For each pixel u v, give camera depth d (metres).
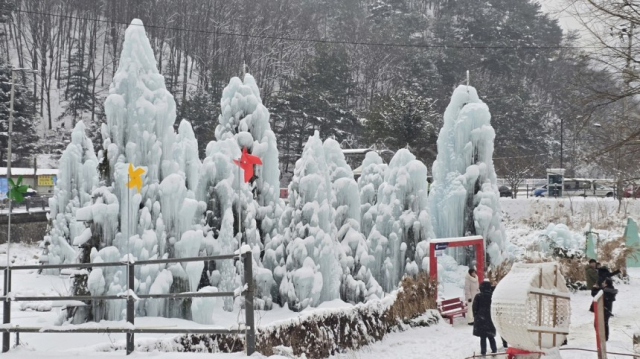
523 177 65.81
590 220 40.22
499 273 24.42
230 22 98.62
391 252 23.08
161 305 17.12
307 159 20.69
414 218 23.27
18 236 43.09
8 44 89.50
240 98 22.48
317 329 15.86
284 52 98.38
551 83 89.25
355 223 22.19
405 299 19.67
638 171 16.64
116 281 16.55
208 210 20.23
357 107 89.31
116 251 16.62
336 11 120.38
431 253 21.41
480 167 26.39
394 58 99.94
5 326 10.26
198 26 96.25
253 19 100.88
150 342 12.80
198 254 17.59
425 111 66.06
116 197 17.11
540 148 80.88
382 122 64.56
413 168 23.47
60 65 91.00
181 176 18.31
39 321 16.78
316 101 74.44
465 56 94.50
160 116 17.89
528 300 11.09
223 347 13.77
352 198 22.33
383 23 113.81
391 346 17.34
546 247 30.59
